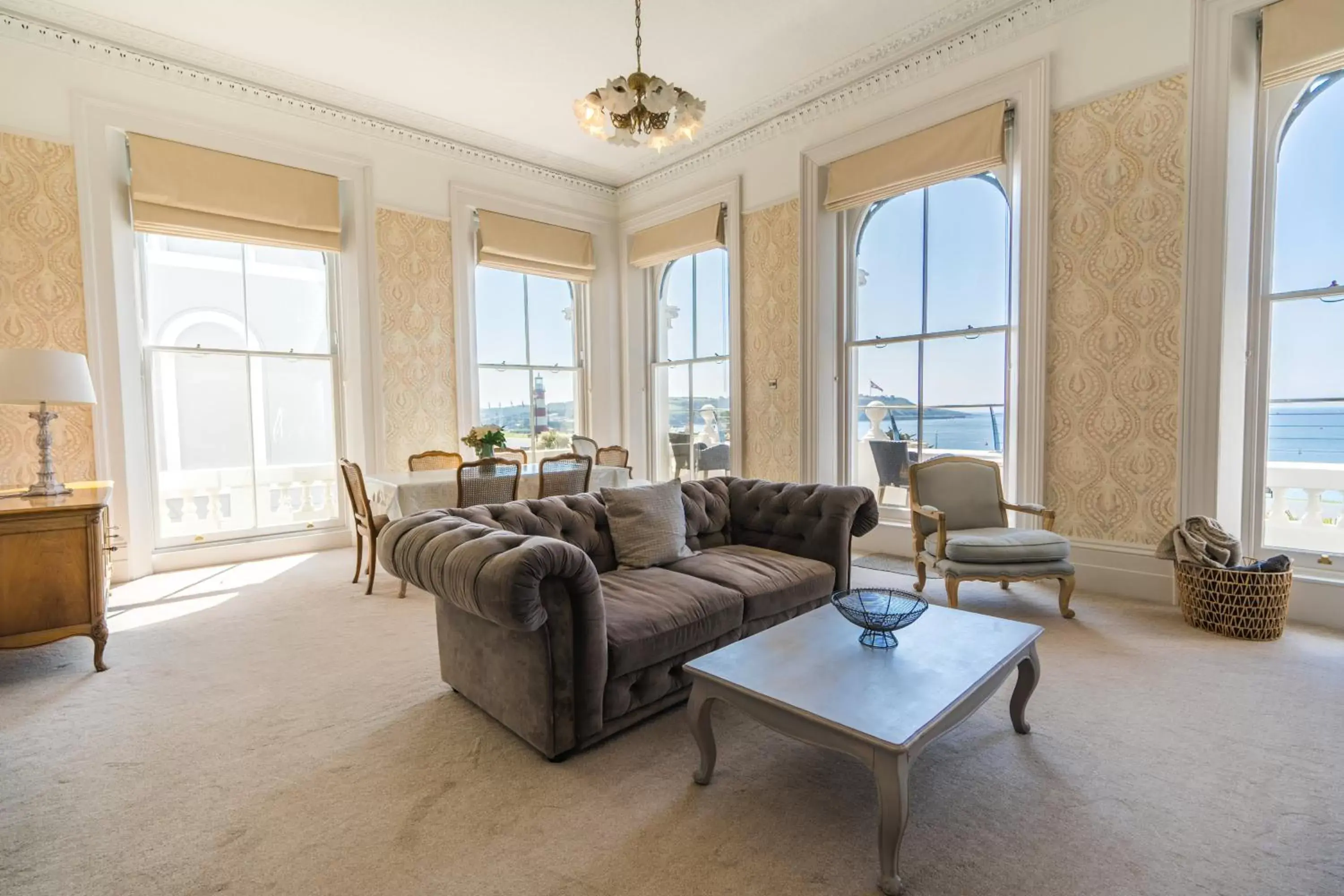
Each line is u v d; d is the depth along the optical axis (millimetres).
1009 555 3047
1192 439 3135
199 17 3686
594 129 2709
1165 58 3150
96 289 3875
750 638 1946
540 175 5918
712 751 1771
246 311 4617
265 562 4500
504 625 1769
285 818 1649
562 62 4215
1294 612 2984
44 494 2830
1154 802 1659
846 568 2973
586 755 1950
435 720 2176
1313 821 1576
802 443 4863
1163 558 3086
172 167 4121
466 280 5480
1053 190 3551
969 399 4164
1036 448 3660
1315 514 3064
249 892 1395
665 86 2521
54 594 2527
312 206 4668
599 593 1917
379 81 4449
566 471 4168
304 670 2615
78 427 3836
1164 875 1402
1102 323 3408
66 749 1995
